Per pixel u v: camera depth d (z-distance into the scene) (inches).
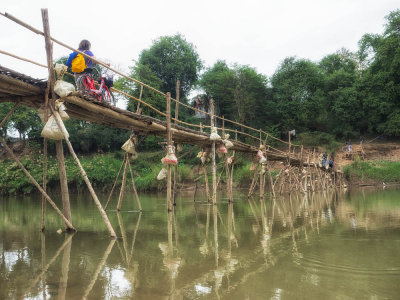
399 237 190.9
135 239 202.4
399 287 110.5
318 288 110.4
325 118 1425.9
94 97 256.8
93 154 1201.4
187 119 1360.7
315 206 390.9
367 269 130.3
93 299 104.3
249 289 110.9
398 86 1294.3
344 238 190.5
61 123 212.5
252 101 1363.2
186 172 808.9
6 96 217.2
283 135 1478.8
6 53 180.5
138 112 312.2
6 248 179.9
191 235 213.9
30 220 303.4
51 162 824.9
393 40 1315.2
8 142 1072.2
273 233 213.3
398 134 1261.1
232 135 1358.3
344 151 1245.1
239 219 287.0
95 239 203.5
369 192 668.7
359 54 1720.0
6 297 106.4
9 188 738.8
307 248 166.9
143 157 1054.4
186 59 1636.3
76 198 609.6
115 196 641.6
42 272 133.4
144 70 1323.8
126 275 128.3
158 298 104.9
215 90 1440.7
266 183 824.9
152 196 629.0
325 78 1498.5
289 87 1441.9
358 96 1369.3
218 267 137.4
